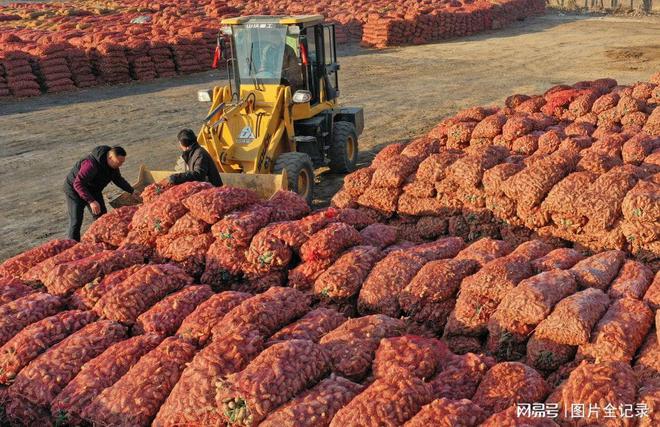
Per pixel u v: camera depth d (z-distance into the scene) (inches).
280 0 1942.7
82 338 202.1
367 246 249.0
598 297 202.1
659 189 274.8
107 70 1042.7
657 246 266.7
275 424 157.0
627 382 159.2
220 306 206.7
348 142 549.0
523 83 940.0
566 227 287.0
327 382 169.0
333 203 351.3
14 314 214.8
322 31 503.5
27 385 191.3
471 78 1005.8
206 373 172.2
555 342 192.1
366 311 227.9
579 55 1182.9
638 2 2086.6
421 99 861.2
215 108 450.0
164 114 827.4
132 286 221.3
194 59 1141.1
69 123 794.8
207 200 255.9
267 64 452.1
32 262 257.8
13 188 551.2
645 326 189.9
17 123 802.8
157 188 314.8
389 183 332.5
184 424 167.0
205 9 1727.4
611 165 309.9
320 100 511.5
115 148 364.5
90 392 185.5
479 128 407.2
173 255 257.1
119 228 272.2
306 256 240.4
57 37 1143.0
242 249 248.5
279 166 430.9
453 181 319.6
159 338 202.7
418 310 223.9
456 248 258.5
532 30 1625.2
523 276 222.5
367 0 1829.5
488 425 146.9
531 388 165.8
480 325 212.5
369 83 1003.3
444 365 179.5
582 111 440.5
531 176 297.6
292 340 177.8
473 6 1665.8
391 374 163.5
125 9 1784.0
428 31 1477.6
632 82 902.4
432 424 147.2
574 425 153.3
